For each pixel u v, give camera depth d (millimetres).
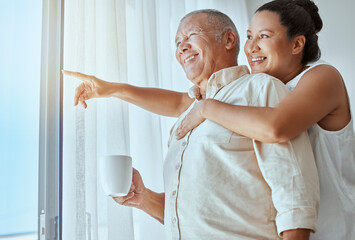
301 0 1212
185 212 995
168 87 1951
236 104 1044
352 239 1046
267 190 951
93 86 1331
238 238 923
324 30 2229
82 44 1547
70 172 1452
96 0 1698
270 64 1178
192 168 1011
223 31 1226
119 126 1582
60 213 1478
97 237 1443
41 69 1588
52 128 1528
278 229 892
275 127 898
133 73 1806
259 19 1197
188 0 2197
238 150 981
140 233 1672
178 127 1121
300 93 982
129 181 1079
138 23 1854
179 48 1239
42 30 1617
